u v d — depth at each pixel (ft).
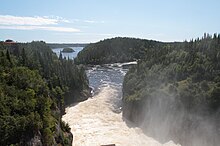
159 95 248.52
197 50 299.38
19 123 122.31
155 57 344.49
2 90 138.82
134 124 259.39
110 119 269.85
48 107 158.81
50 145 139.54
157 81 279.28
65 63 385.09
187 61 278.26
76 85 354.74
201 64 254.88
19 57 263.70
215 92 209.67
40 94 170.60
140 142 214.48
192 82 239.71
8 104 131.44
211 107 207.82
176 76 262.88
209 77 234.79
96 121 258.98
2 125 116.47
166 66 297.94
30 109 137.59
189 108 219.82
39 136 132.16
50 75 320.09
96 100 335.06
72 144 199.41
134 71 354.33
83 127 239.91
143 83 297.94
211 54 270.46
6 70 165.58
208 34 334.24
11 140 117.29
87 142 207.10
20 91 147.43
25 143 120.98
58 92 285.23
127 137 223.30
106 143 206.80
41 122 137.08
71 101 334.44
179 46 349.82
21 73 168.86
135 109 265.13
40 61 328.08
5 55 202.80
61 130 174.09
